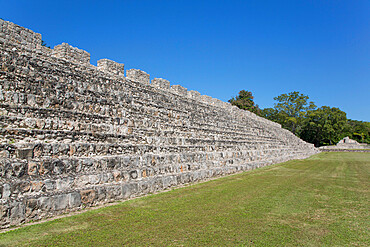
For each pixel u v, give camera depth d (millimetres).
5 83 10695
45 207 8555
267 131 41594
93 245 6941
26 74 11820
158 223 8781
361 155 51812
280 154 36125
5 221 7648
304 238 8070
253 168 25016
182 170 15906
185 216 9617
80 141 11758
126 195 11414
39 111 11211
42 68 12914
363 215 10562
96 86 15227
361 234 8531
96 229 7988
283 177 20359
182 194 12883
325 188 16078
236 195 13266
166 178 13898
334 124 86062
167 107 20234
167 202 11312
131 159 12789
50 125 11055
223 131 26406
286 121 91250
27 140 10047
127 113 15992
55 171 9688
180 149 17328
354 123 111125
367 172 24609
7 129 9562
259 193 14008
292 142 52375
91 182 10461
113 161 11898
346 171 25312
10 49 12594
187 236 7840
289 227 8961
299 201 12586
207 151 20688
